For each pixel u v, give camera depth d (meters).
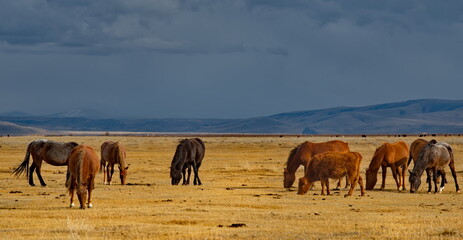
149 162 152.62
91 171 61.03
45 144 91.75
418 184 81.88
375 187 91.06
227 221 52.62
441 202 69.56
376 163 86.38
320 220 53.12
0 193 78.31
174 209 60.66
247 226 49.75
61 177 109.38
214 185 94.75
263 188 89.00
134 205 65.06
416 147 91.56
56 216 55.38
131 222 52.16
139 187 88.62
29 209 60.66
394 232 45.78
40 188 86.81
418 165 81.69
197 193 78.69
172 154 191.50
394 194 79.50
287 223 51.38
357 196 76.25
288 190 85.12
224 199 70.81
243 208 62.44
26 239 43.88
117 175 115.19
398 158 86.12
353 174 76.50
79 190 59.69
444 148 82.06
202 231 47.00
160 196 74.38
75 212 57.78
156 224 51.03
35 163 92.56
